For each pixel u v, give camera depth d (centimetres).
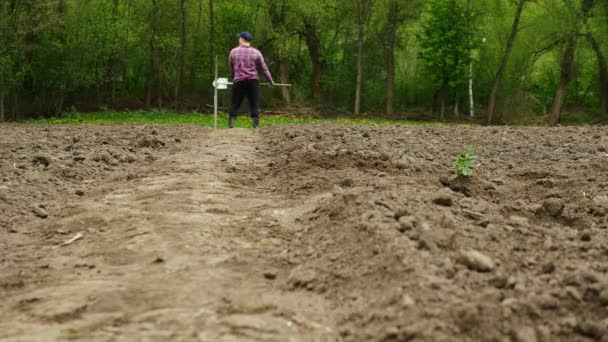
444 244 371
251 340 281
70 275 385
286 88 4303
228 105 4209
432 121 4253
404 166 720
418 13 4453
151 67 4066
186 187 623
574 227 504
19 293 359
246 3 4138
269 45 4331
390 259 343
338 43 4753
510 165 830
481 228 423
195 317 305
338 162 742
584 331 280
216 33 4262
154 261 394
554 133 1466
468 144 1139
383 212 427
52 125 1909
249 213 529
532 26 4050
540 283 324
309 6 4044
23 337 286
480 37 4438
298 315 309
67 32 3569
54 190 651
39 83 3738
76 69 3666
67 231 492
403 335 272
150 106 4144
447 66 4412
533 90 5194
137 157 904
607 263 363
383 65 4650
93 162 826
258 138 1262
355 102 4438
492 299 298
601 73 4247
